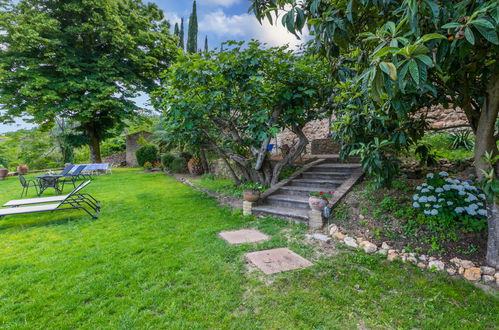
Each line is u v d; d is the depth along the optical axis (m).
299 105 6.24
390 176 3.68
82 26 12.38
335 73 3.51
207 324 2.02
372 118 3.61
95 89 13.00
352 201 4.62
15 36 11.01
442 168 5.20
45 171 16.05
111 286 2.58
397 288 2.53
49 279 2.73
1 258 3.29
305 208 5.13
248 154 9.55
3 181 11.72
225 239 3.95
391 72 1.47
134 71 15.15
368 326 2.00
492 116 2.51
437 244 3.20
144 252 3.45
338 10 2.32
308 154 10.36
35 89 12.18
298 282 2.65
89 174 13.24
